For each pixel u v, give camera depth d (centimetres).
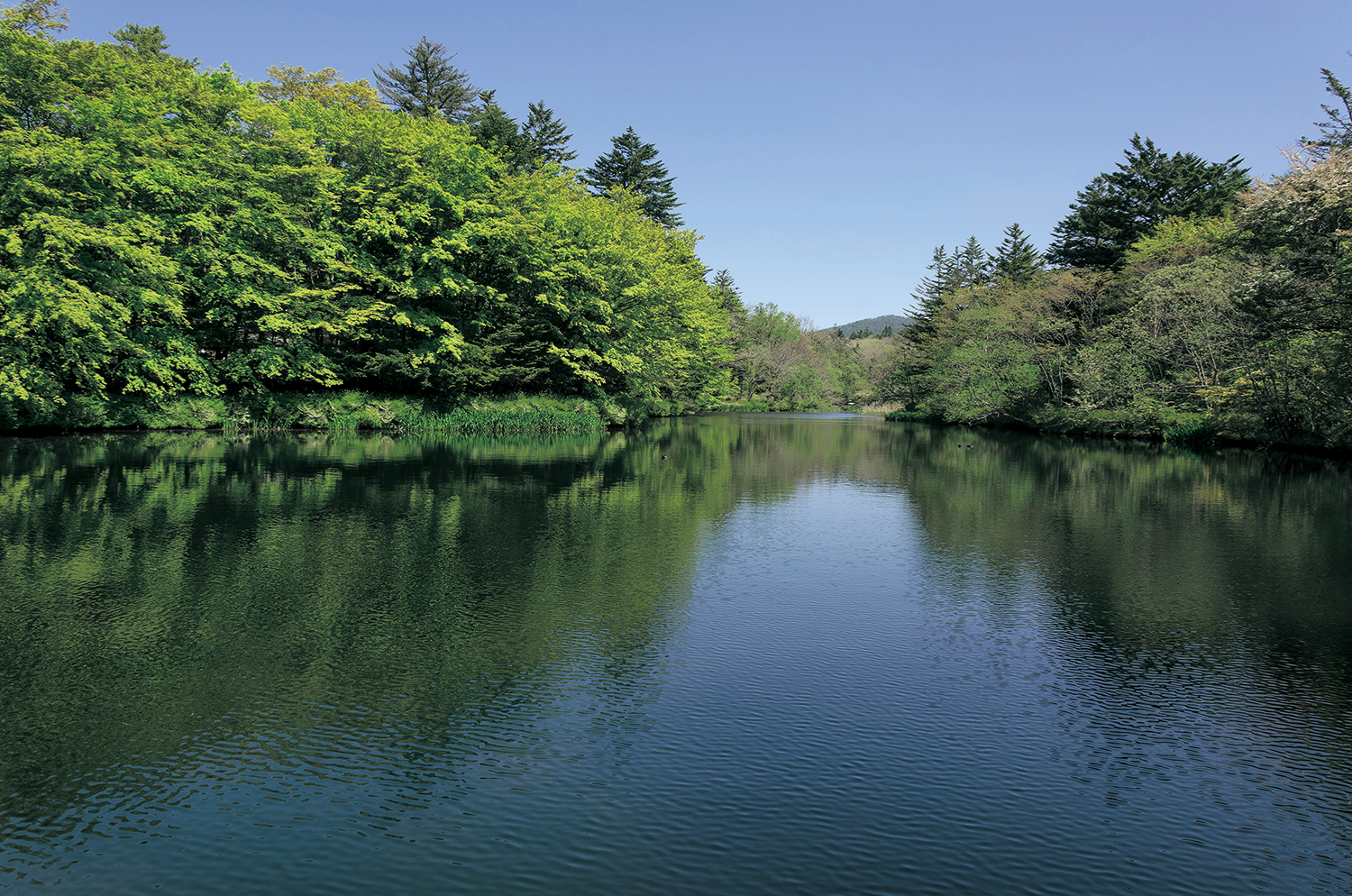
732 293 10300
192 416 3506
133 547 1237
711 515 1639
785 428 5419
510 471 2331
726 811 511
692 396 7962
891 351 10400
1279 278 2867
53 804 514
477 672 744
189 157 3334
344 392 3903
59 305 2697
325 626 870
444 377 3972
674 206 7550
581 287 4694
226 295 3412
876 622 916
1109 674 758
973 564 1212
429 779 548
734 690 711
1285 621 928
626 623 900
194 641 820
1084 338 5144
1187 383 4028
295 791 532
